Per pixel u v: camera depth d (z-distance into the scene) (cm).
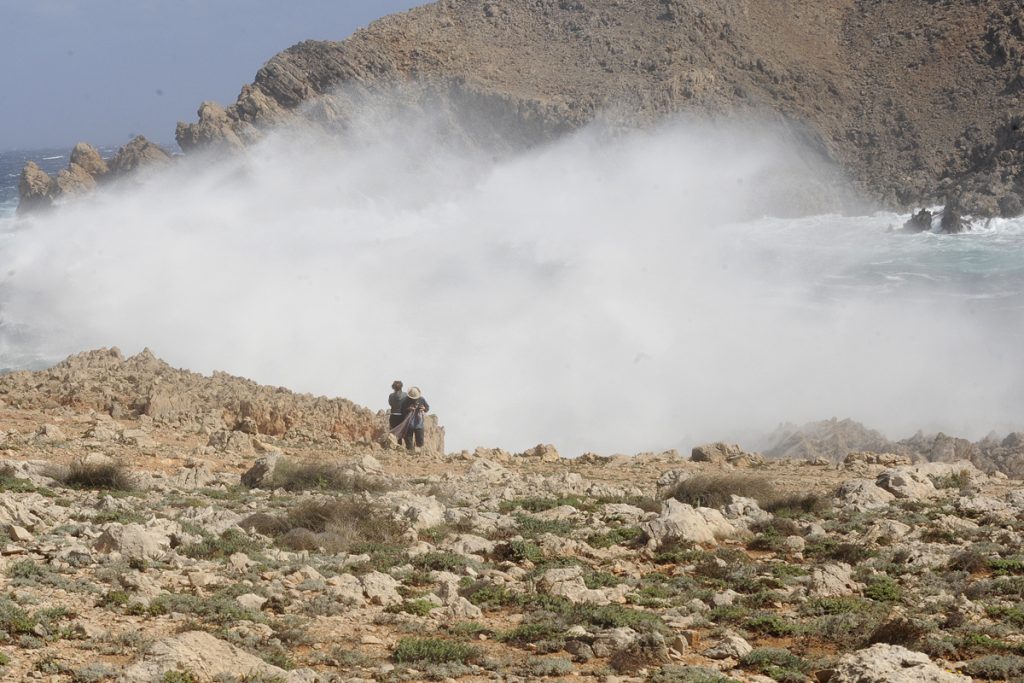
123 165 13125
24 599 1326
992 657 1284
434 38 16438
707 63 15688
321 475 2370
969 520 2125
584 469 2862
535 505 2198
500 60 16125
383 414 3391
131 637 1238
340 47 14838
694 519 1911
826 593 1599
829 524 2070
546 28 16938
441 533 1902
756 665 1280
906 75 15500
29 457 2442
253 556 1661
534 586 1573
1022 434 4091
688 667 1238
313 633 1351
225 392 3422
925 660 1170
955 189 12162
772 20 17188
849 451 4362
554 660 1265
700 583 1664
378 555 1728
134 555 1588
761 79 15612
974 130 14000
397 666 1238
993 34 15612
